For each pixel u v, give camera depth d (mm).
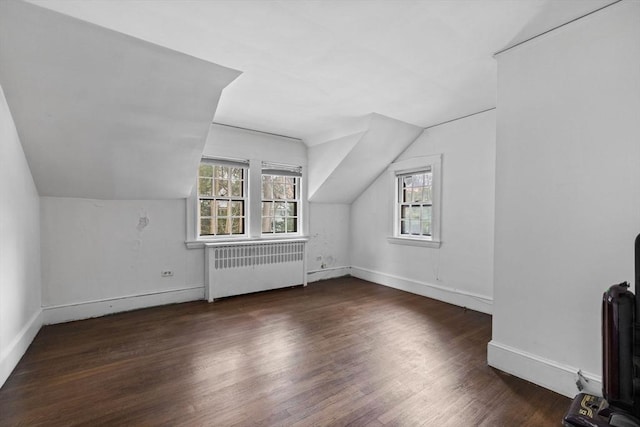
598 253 1814
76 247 3223
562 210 1953
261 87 2857
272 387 2004
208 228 4102
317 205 5098
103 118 2529
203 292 4012
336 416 1724
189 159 3266
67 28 1877
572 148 1905
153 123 2723
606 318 1483
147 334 2850
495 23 1907
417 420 1698
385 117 3725
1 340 2020
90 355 2426
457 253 3799
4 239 2080
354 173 4629
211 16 1820
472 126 3621
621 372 1434
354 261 5453
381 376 2148
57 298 3127
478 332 2938
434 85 2824
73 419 1682
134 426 1632
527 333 2119
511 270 2199
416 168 4293
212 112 2809
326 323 3158
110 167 3004
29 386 1990
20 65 2006
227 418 1701
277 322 3182
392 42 2119
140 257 3594
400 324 3139
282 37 2049
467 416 1736
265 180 4602
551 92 1987
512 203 2188
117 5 1716
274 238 4582
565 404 1842
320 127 4148
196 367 2254
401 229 4668
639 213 1676
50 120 2402
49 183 2936
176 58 2260
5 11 1713
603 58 1775
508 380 2105
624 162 1720
